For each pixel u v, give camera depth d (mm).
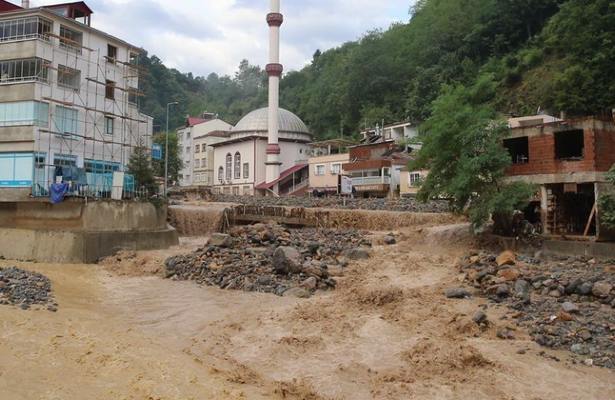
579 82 49938
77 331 16703
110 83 45062
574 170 26844
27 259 32969
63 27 41000
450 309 18781
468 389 12578
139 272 28781
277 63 80750
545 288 19469
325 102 101125
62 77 40969
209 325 18359
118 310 20812
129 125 46875
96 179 42156
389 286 21953
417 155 31172
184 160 106125
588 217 29281
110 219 34438
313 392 12531
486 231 30172
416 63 89625
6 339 15289
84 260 31906
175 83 162500
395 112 85375
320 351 15406
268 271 25250
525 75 65062
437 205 44844
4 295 20453
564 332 15672
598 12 50469
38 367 13305
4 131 37625
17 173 37375
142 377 12781
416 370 13789
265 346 15922
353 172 64875
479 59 76625
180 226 47156
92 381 12516
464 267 24438
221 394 11945
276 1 79688
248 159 86250
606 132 26672
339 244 32812
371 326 17422
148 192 42719
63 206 34500
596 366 13695
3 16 39250
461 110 28781
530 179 28875
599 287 18000
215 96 178375
